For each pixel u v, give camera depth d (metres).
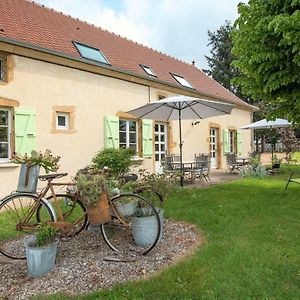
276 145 27.94
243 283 3.10
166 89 12.55
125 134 10.95
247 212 5.94
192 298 2.88
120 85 10.53
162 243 4.34
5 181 7.42
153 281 3.19
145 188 4.89
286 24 5.58
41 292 3.11
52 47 8.72
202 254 3.80
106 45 11.83
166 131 12.85
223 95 16.91
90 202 3.89
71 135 8.91
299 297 2.83
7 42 7.18
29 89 7.88
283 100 7.49
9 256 4.05
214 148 16.23
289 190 8.46
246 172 12.38
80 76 9.19
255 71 6.82
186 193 8.09
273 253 3.82
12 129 7.59
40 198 4.16
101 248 4.20
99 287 3.16
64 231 4.05
